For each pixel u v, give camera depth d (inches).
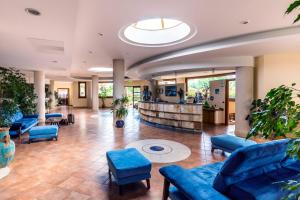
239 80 222.2
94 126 280.8
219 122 311.3
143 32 189.5
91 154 154.1
